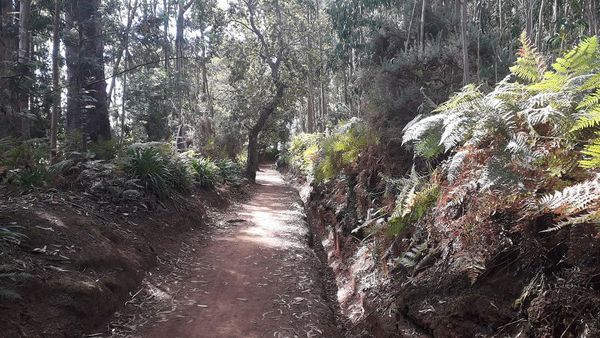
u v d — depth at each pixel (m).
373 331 4.10
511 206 2.98
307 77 22.08
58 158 7.30
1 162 6.11
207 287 5.26
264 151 37.16
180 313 4.42
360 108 9.18
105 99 8.90
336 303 5.42
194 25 19.55
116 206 6.42
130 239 5.69
